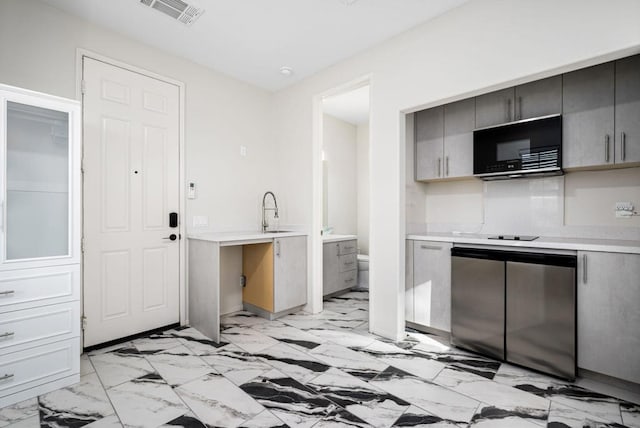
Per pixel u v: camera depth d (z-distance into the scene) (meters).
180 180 2.93
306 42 2.70
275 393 1.81
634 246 1.75
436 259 2.62
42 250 1.86
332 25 2.46
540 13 1.87
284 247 3.14
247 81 3.47
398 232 2.58
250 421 1.57
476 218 3.01
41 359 1.79
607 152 2.12
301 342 2.56
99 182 2.43
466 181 3.07
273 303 3.06
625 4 1.61
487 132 2.61
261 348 2.44
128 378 1.98
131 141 2.62
